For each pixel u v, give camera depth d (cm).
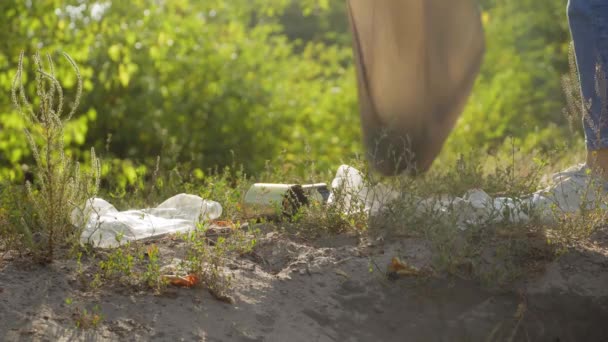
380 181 373
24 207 335
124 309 263
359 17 365
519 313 296
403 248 319
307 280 299
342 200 352
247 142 1140
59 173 300
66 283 276
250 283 291
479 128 1184
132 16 1078
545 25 1702
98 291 273
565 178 376
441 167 496
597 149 371
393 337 286
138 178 472
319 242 337
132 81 1142
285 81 1369
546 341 296
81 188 306
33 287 271
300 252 322
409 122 361
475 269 301
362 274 303
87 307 262
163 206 377
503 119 1222
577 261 314
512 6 1734
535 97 1453
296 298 288
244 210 373
